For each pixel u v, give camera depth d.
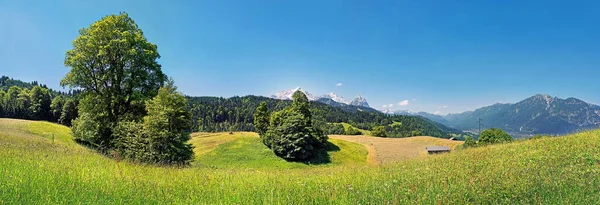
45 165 9.29
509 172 8.96
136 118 26.48
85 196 6.04
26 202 5.30
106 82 27.27
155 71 29.06
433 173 10.09
